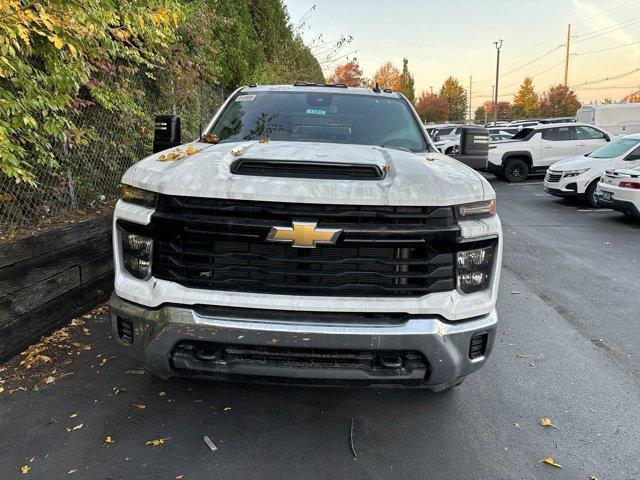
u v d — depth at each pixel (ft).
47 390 10.61
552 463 8.81
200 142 11.89
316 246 7.94
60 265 13.20
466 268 8.50
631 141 41.60
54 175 14.97
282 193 7.93
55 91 13.25
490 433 9.64
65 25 12.00
